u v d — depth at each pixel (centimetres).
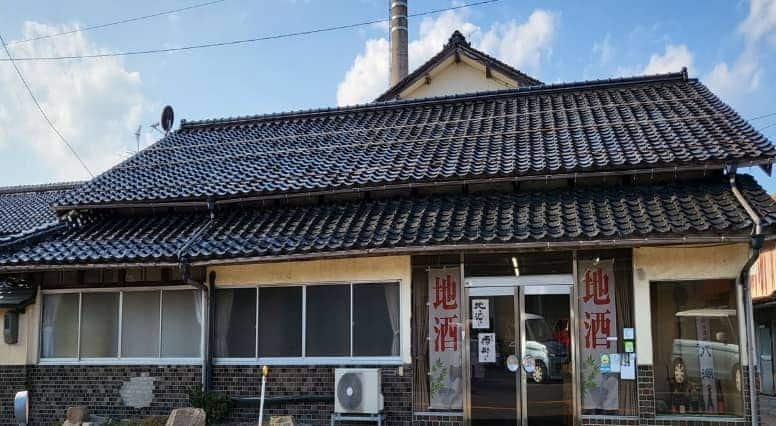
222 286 1141
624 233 897
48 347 1205
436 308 1054
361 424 1035
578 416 981
